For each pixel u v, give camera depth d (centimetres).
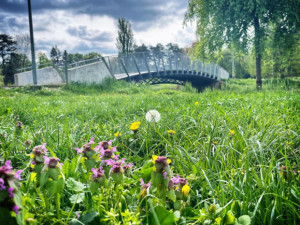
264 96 752
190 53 3058
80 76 2472
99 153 166
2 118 470
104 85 2416
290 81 1873
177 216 131
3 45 5159
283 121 349
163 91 2266
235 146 260
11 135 312
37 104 836
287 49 2391
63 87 2177
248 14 2447
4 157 246
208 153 230
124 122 411
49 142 282
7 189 91
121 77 3008
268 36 2464
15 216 92
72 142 282
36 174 128
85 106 741
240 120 366
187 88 2633
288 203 152
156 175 130
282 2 2316
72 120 457
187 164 225
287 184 180
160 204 133
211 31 2555
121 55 3083
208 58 2773
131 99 960
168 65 3603
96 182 134
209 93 1016
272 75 3186
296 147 268
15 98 1001
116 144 296
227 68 6512
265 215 150
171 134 310
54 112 614
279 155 248
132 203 154
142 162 245
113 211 132
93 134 334
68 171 178
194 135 315
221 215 140
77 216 134
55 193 128
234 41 2511
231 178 194
